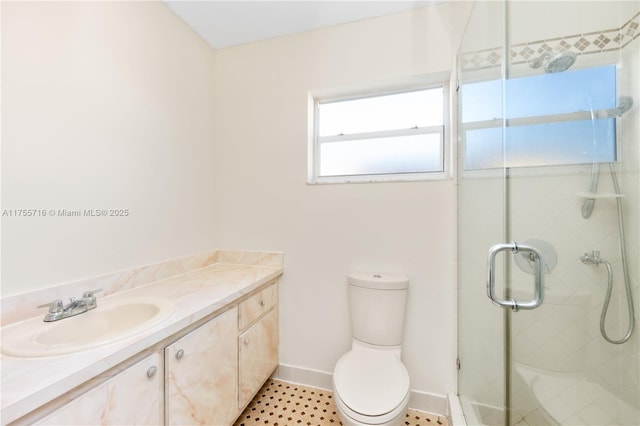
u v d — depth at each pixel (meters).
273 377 1.83
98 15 1.23
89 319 1.05
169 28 1.61
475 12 1.31
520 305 1.05
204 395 1.12
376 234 1.65
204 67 1.89
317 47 1.77
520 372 1.13
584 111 1.15
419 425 1.45
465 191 1.44
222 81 1.97
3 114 0.93
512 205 1.13
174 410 0.97
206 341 1.13
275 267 1.83
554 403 1.14
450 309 1.53
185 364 1.02
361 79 1.69
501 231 1.13
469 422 1.34
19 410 0.56
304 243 1.78
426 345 1.56
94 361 0.71
